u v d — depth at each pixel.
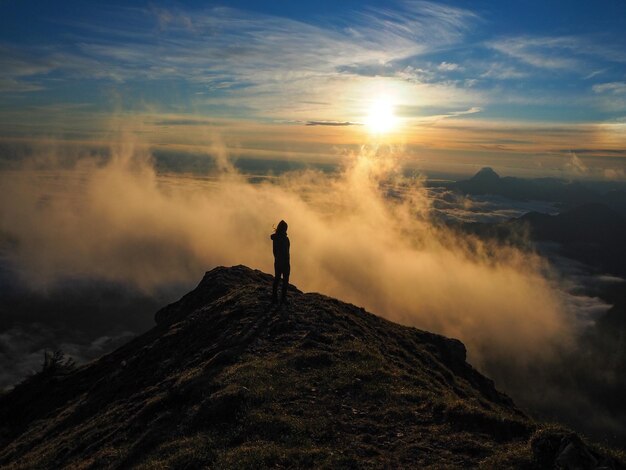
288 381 14.75
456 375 25.47
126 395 19.59
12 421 24.61
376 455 10.90
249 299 25.08
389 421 12.62
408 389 14.63
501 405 24.56
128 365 23.61
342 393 14.16
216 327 22.25
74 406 22.34
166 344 23.61
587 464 9.45
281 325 20.61
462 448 11.16
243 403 13.19
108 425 16.27
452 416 12.59
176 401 15.29
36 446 18.91
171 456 11.30
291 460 10.43
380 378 15.32
